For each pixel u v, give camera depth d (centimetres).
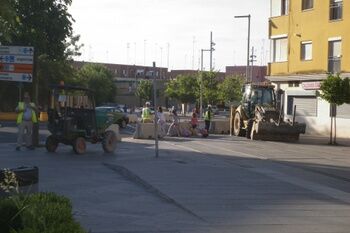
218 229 920
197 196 1235
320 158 2314
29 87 4644
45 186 1328
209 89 8412
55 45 3372
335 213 1093
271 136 3322
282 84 4578
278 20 4612
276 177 1617
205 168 1748
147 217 1008
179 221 978
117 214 1028
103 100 8844
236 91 8225
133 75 12912
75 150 2069
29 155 1986
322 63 4134
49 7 3216
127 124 4850
